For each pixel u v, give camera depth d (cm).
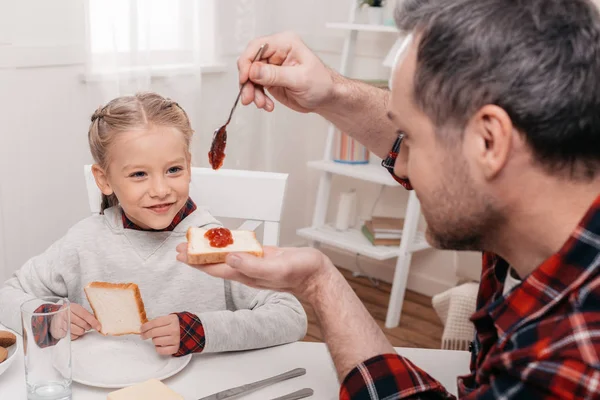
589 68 64
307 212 363
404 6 74
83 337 116
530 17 65
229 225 294
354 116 127
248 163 303
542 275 69
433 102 70
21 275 140
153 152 130
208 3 272
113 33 231
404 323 292
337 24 293
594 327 62
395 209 326
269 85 118
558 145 66
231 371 106
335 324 88
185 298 140
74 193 247
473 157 70
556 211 70
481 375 73
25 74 223
